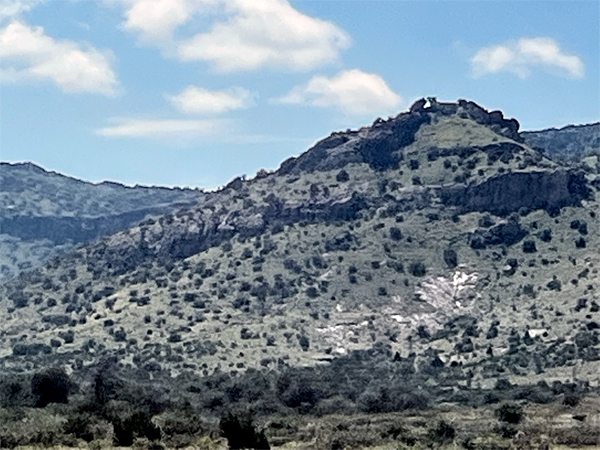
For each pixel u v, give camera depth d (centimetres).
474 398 15500
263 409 14212
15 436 9112
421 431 10469
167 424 10256
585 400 13825
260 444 9006
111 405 11788
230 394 15612
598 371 17900
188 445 9181
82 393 13838
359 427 11006
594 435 9406
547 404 13938
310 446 9356
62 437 9188
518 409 11744
